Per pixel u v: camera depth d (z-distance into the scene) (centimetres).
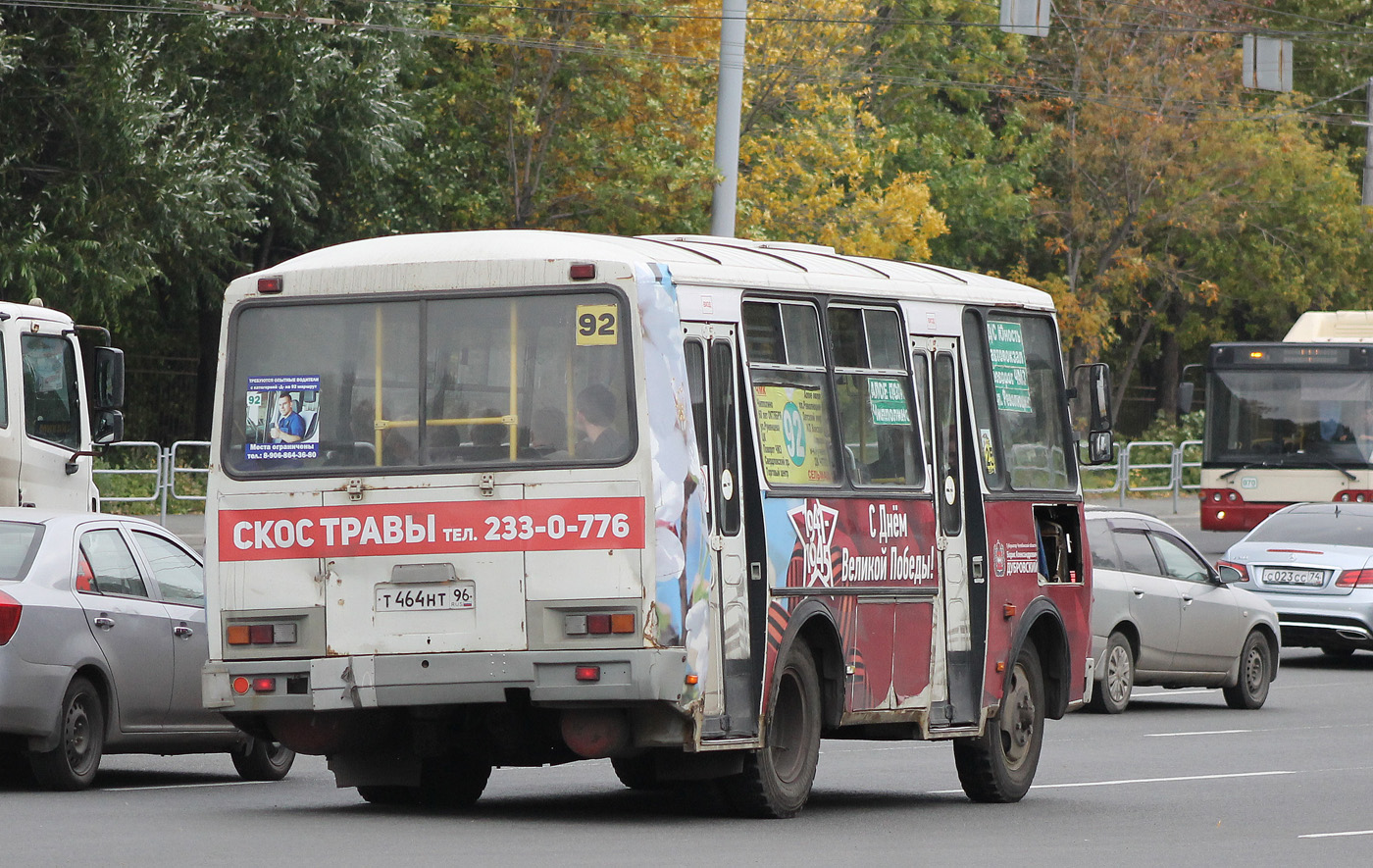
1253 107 13050
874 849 2597
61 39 7644
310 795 3262
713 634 2738
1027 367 3538
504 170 9012
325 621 2752
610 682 2650
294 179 8175
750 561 2833
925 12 12556
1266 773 3772
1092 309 12538
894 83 12506
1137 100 12200
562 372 2711
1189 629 5138
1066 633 3538
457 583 2706
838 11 9206
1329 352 8262
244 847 2492
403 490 2734
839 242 9150
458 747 2906
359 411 2773
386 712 2812
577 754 2838
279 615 2766
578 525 2675
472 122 8988
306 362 2803
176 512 8100
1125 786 3566
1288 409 8281
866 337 3120
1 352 4238
